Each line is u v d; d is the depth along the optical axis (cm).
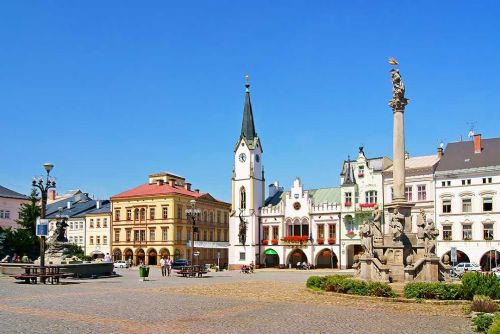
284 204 9831
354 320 2241
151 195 11319
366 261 3744
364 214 8969
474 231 7769
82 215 12288
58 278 4309
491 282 2794
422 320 2252
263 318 2289
